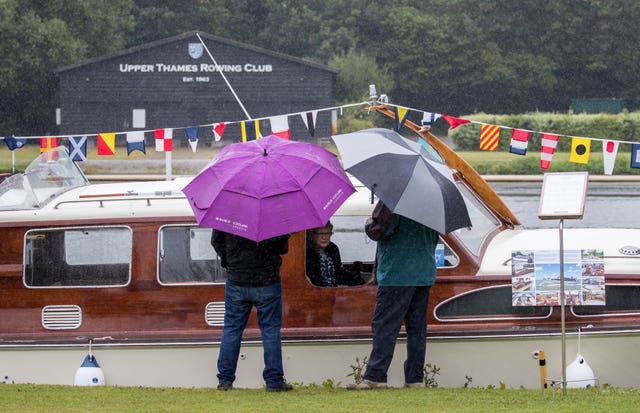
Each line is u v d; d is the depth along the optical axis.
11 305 20.05
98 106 132.50
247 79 132.75
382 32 168.75
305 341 19.59
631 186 86.81
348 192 17.48
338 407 16.14
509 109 170.50
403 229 17.98
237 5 170.00
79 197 20.91
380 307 18.22
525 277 18.52
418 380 18.77
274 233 16.91
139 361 19.77
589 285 18.33
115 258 20.03
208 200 17.17
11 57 141.88
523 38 171.50
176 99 132.75
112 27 155.88
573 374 19.06
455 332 19.67
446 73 166.88
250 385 19.77
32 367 19.86
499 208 21.97
